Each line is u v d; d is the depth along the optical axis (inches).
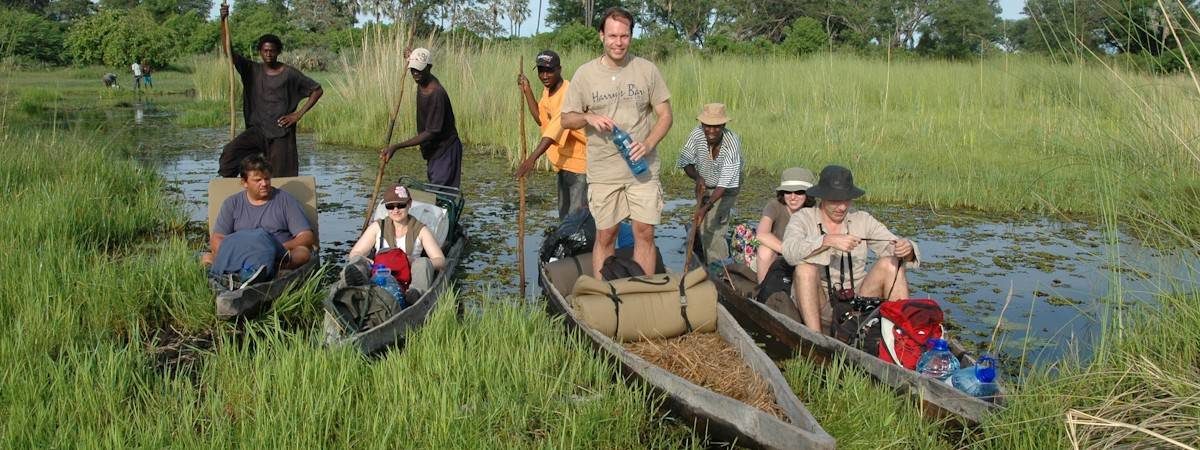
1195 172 298.0
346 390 211.3
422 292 288.0
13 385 203.3
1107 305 238.4
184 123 906.1
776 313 269.6
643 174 283.0
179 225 413.4
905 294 262.4
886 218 441.1
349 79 836.6
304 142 767.1
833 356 242.7
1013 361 251.3
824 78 829.8
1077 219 436.8
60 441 183.5
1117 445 188.2
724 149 328.8
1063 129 554.3
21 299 266.2
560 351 244.4
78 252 317.1
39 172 456.1
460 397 212.7
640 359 227.8
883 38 1811.0
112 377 211.2
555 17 2058.3
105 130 840.9
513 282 329.7
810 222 266.5
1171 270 271.3
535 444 197.6
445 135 394.3
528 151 623.2
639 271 275.9
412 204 345.7
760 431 193.3
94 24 1737.2
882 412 206.7
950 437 203.3
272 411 198.2
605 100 275.6
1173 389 200.7
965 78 866.8
